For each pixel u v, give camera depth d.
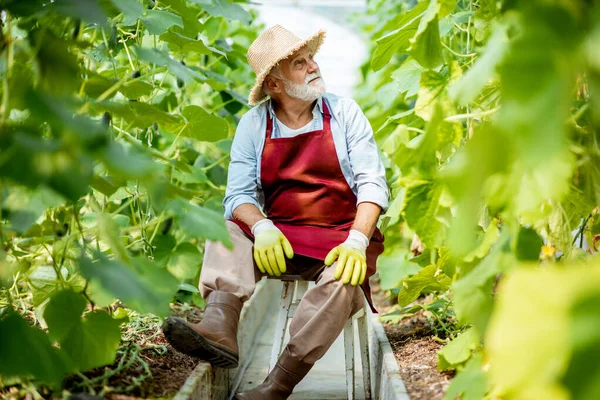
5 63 1.71
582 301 0.88
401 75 2.81
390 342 2.81
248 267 2.51
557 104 0.95
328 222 2.63
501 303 1.00
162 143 4.34
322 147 2.62
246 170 2.70
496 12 1.73
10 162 1.39
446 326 2.77
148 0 2.66
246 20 3.07
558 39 0.98
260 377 3.22
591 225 1.93
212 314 2.38
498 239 1.69
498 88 1.79
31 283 2.15
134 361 2.30
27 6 1.67
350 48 10.27
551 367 0.90
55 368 1.48
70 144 1.36
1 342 1.44
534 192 1.38
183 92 4.14
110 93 1.80
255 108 2.76
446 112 1.75
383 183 2.60
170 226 3.36
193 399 2.08
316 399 2.79
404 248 3.50
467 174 1.03
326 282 2.38
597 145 1.52
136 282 1.58
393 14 5.13
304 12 9.77
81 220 2.65
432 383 2.10
